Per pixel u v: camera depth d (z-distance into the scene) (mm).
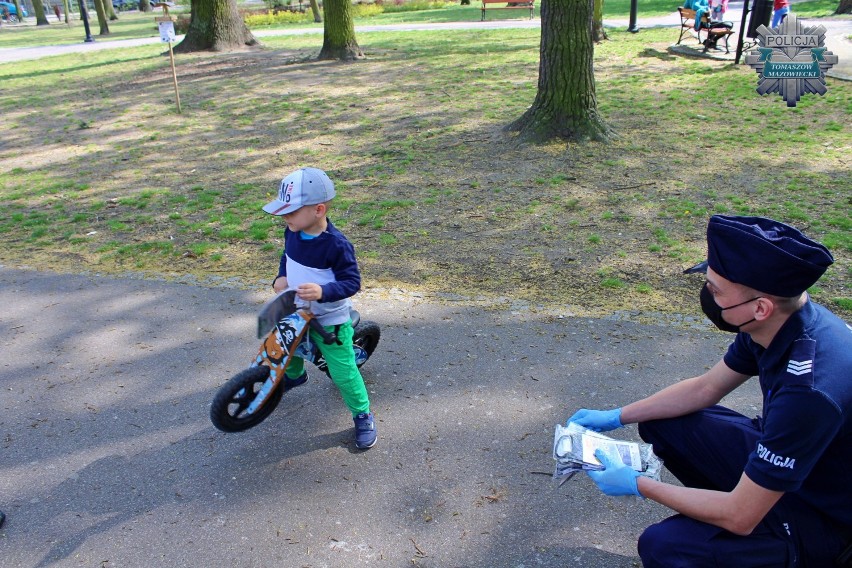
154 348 4676
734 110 10680
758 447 2107
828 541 2225
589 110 9156
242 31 21828
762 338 2213
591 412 2846
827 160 8156
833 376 2031
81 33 39344
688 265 5559
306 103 12969
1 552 2988
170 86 15727
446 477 3355
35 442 3730
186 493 3316
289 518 3135
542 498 3195
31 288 5750
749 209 6711
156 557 2939
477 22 26516
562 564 2824
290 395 4082
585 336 4555
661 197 7191
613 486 2455
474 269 5699
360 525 3078
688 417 2670
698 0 15117
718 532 2266
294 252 3373
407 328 4758
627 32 19359
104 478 3436
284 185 3250
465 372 4211
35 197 8547
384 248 6246
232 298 5410
